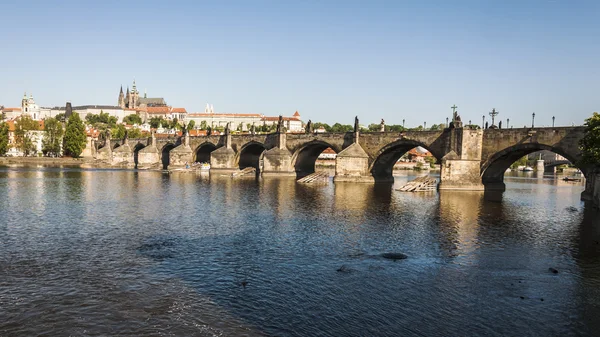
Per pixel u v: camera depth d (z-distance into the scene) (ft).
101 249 124.67
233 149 511.81
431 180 341.21
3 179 339.16
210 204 221.05
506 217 193.47
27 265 108.06
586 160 232.12
